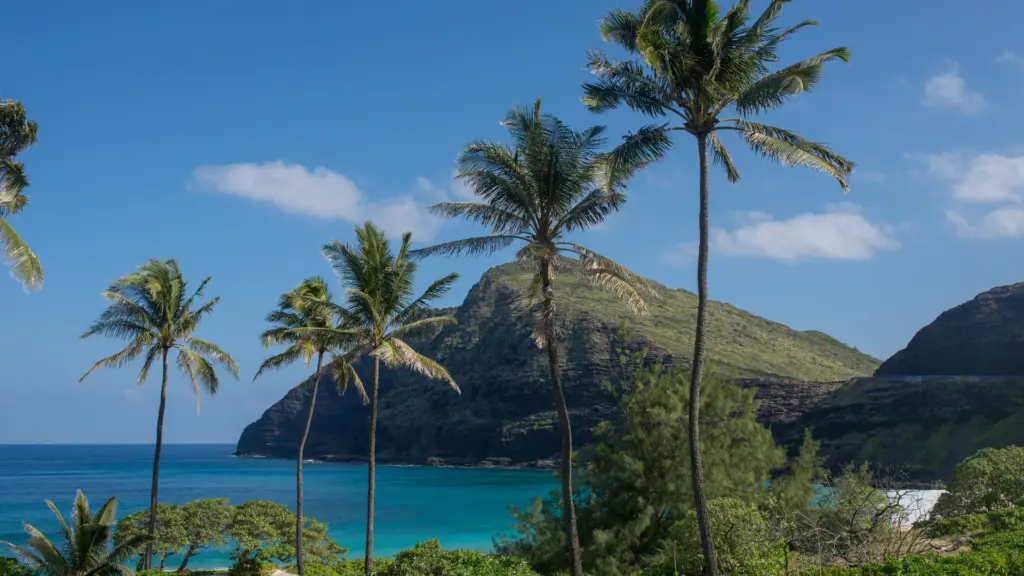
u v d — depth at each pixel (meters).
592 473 30.27
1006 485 33.75
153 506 34.53
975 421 123.06
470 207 25.28
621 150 21.31
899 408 133.62
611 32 21.92
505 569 21.89
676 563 24.03
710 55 20.53
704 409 30.72
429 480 153.50
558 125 24.31
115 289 34.22
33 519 81.38
